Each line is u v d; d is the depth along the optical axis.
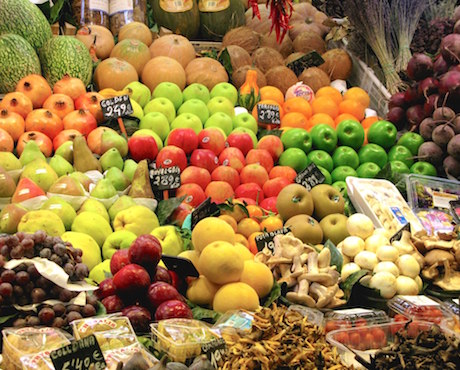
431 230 3.92
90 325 2.17
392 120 4.98
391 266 3.12
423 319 2.85
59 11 5.44
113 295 2.51
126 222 3.34
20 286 2.22
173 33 5.99
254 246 3.47
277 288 2.88
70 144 3.89
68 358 1.91
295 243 2.99
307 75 5.46
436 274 3.25
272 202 3.93
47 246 2.32
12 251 2.24
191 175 3.91
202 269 2.70
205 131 4.25
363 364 2.10
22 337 2.05
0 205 3.33
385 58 5.39
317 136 4.54
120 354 2.06
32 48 4.68
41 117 4.07
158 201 3.89
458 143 4.21
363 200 3.89
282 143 4.50
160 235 3.19
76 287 2.30
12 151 3.95
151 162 4.12
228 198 3.77
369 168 4.44
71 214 3.28
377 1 5.39
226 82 5.23
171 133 4.17
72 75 4.78
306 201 3.60
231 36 5.84
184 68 5.34
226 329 2.28
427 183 4.25
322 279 2.89
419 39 5.46
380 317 2.80
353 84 5.90
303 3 6.35
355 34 5.73
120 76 4.84
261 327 2.07
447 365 2.00
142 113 4.50
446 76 4.41
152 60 5.07
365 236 3.37
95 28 5.31
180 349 2.14
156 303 2.48
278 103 5.10
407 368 2.02
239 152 4.21
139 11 5.85
